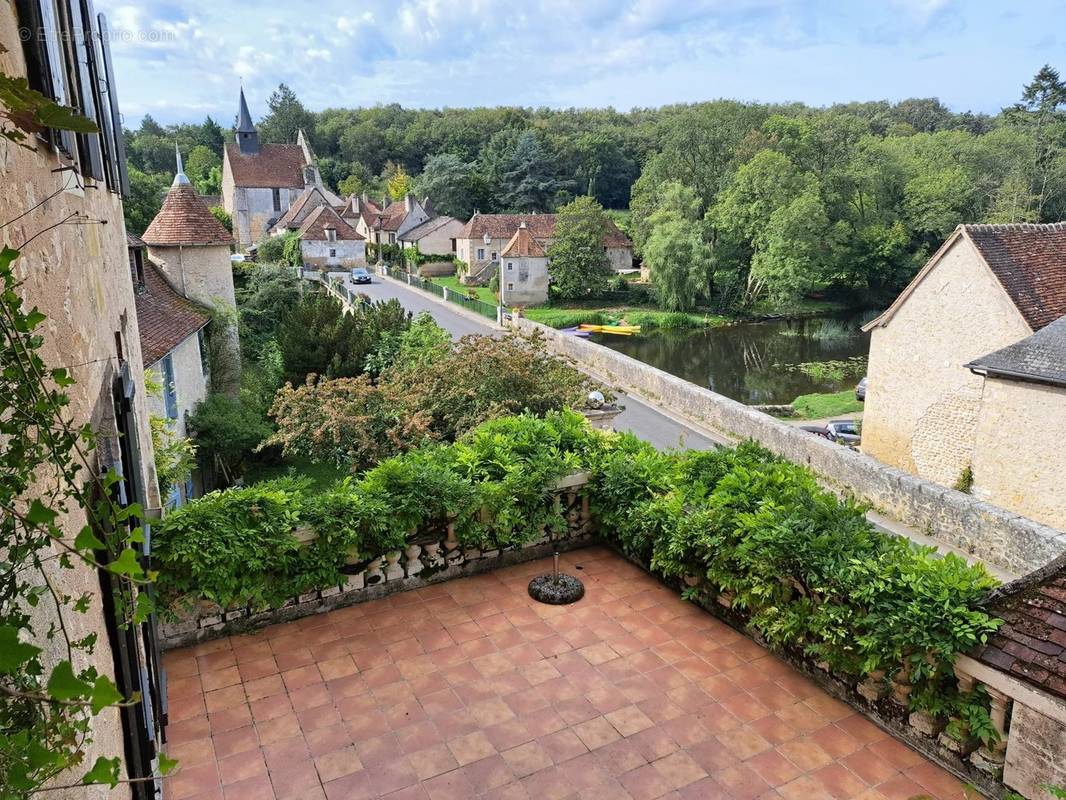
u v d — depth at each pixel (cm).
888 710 466
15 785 137
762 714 484
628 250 6222
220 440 1758
